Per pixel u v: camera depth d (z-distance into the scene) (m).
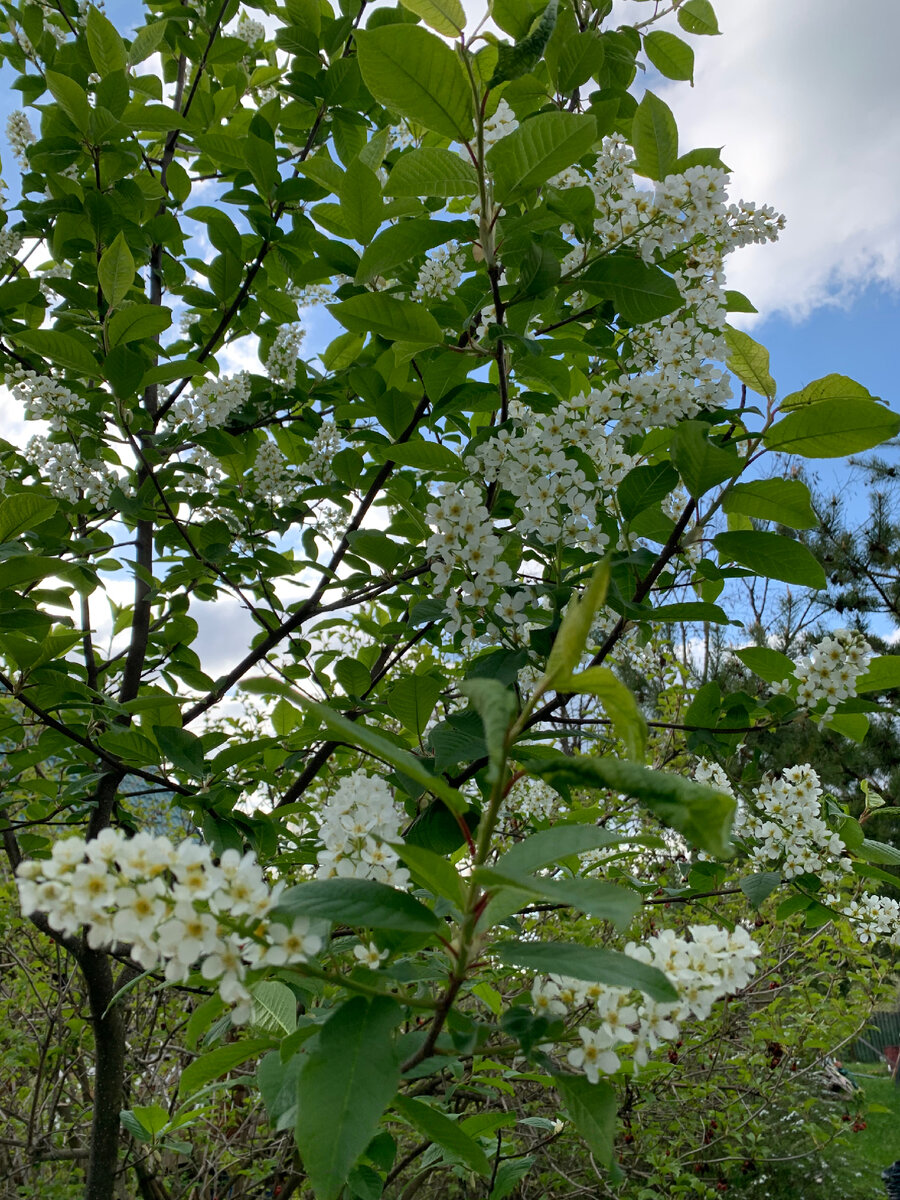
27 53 4.04
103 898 0.90
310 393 3.62
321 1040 0.91
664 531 2.17
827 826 2.67
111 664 3.57
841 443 1.83
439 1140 1.14
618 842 0.91
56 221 3.40
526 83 2.29
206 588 3.80
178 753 2.38
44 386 3.16
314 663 3.41
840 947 4.66
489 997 2.05
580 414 2.20
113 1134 2.83
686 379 2.09
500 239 2.05
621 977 0.90
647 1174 4.33
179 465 3.05
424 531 2.37
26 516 2.21
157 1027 4.61
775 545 1.87
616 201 2.33
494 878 0.82
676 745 4.97
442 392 2.56
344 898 0.95
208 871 0.93
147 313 2.59
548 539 2.02
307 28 3.43
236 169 3.56
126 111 3.20
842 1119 5.26
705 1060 5.06
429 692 2.02
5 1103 4.84
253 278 3.53
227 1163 3.65
